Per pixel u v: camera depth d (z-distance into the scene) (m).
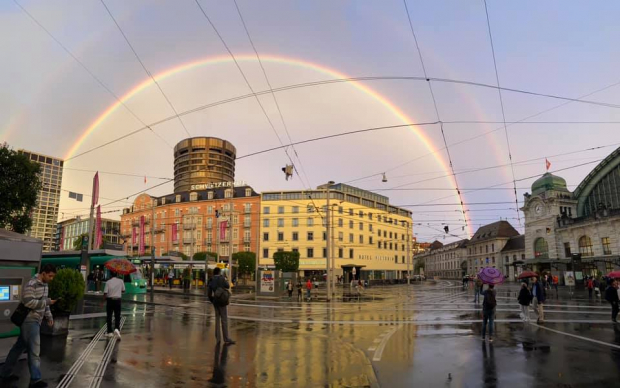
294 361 8.98
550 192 65.94
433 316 18.95
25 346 7.21
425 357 9.58
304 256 79.19
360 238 85.62
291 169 22.34
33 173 23.67
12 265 8.62
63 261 34.69
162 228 93.19
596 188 63.94
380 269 90.31
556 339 12.19
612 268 52.56
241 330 13.85
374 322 16.52
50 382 6.93
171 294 36.94
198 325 14.64
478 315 19.25
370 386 7.16
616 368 8.52
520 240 91.12
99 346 10.12
